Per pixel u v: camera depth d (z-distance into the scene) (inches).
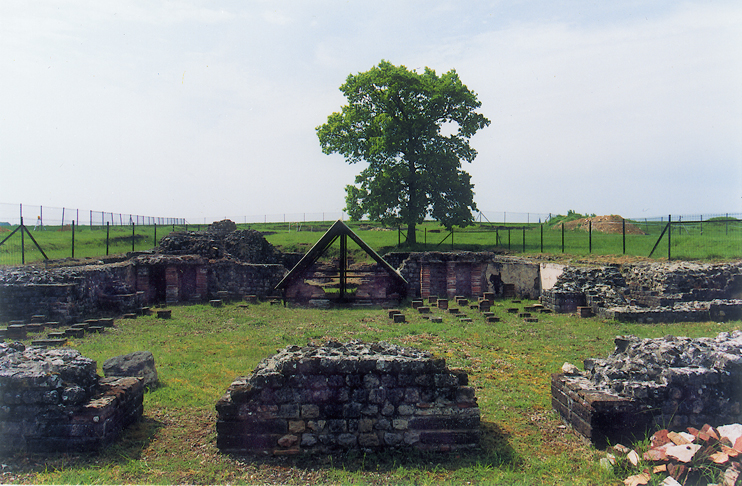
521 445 226.2
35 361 232.7
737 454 188.5
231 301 769.6
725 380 227.5
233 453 215.0
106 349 423.5
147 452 217.6
